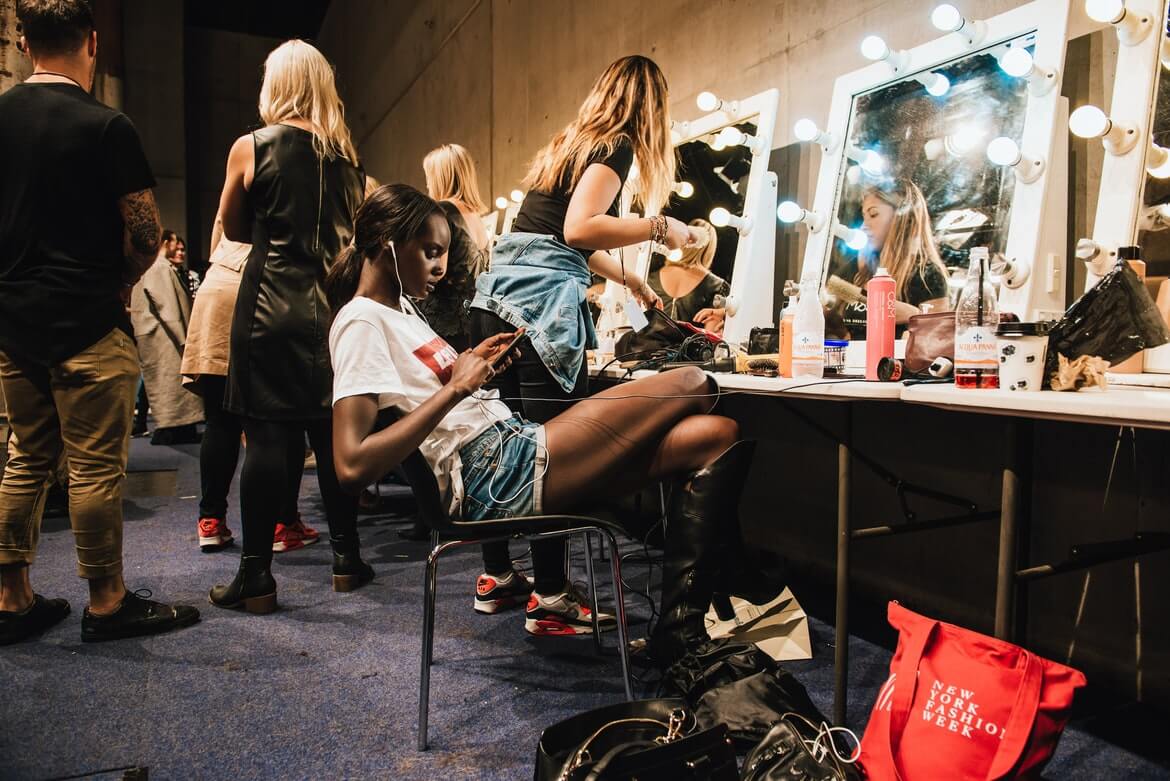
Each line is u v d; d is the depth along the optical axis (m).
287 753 1.40
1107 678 1.69
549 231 1.89
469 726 1.51
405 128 7.45
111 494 1.93
